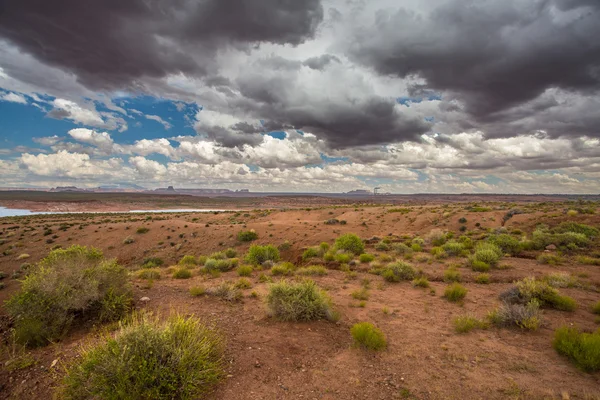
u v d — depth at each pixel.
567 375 4.67
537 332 6.56
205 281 12.17
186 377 4.04
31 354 5.62
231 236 47.78
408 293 10.33
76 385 3.96
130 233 51.41
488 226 35.97
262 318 7.43
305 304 7.38
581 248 18.05
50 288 6.68
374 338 5.73
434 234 29.67
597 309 7.84
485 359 5.28
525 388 4.32
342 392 4.31
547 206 50.12
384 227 46.84
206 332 5.50
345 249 21.48
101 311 7.33
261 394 4.24
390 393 4.28
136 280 12.34
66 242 46.94
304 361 5.25
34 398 4.29
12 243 45.19
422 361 5.23
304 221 60.91
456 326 6.80
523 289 8.78
